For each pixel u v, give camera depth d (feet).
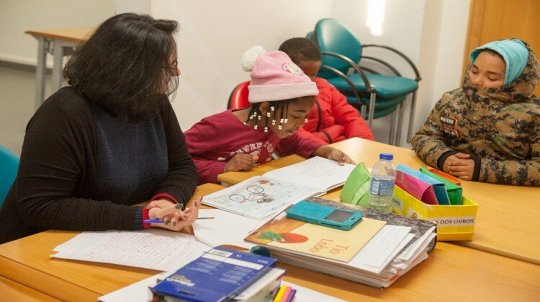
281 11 13.35
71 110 4.49
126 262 3.87
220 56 11.62
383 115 13.83
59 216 4.36
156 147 5.18
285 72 6.28
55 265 3.84
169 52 4.64
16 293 3.65
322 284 3.82
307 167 6.41
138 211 4.43
